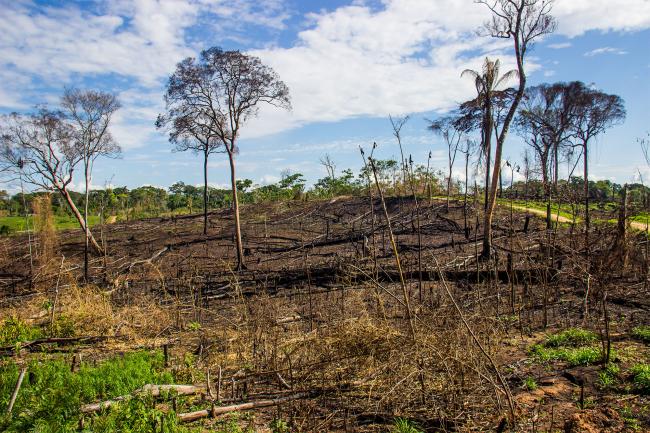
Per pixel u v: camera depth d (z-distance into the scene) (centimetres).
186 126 2467
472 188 3612
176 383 838
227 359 945
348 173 4672
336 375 757
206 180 3316
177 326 1284
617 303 1214
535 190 3575
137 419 632
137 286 1939
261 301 1159
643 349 845
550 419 615
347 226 3173
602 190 3759
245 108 2320
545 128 3003
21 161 2530
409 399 677
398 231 2855
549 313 1170
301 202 4147
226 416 701
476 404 659
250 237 3134
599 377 735
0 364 957
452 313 743
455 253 2133
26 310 1496
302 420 663
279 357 859
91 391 753
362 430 627
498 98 2538
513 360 840
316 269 1953
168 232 3494
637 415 604
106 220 4491
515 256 1766
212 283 1930
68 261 2748
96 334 1220
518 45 1947
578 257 1023
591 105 3191
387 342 712
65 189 2686
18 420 613
